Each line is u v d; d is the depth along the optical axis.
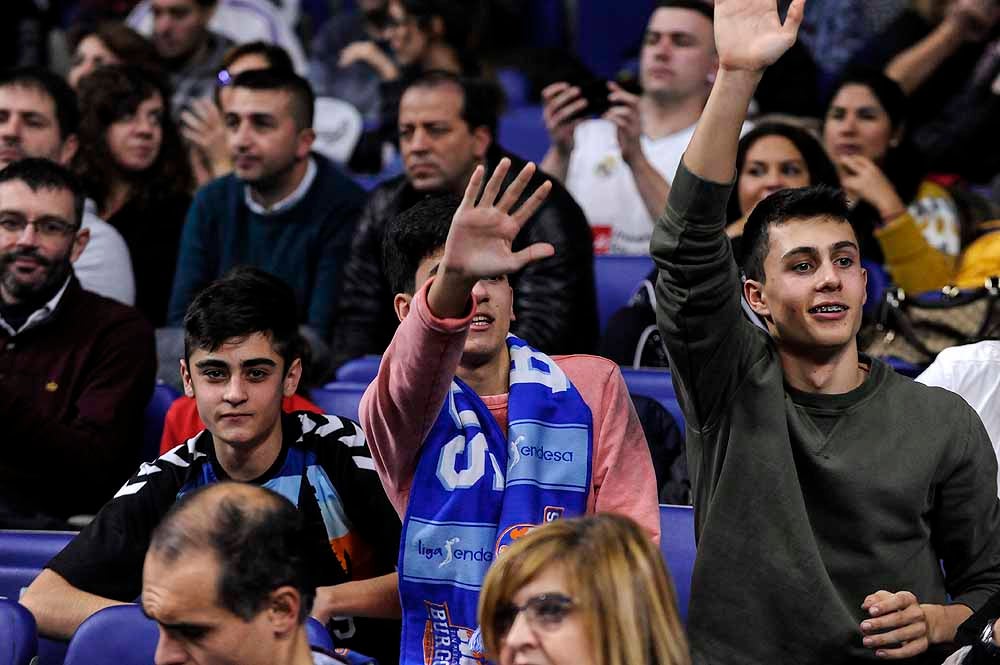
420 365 6.06
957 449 6.63
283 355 7.43
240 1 18.16
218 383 7.31
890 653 6.34
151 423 10.41
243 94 12.84
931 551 6.71
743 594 6.52
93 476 9.84
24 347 10.18
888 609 6.30
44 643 7.57
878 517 6.54
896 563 6.55
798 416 6.66
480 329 6.73
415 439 6.48
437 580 6.56
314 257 13.08
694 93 14.45
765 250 6.73
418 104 12.07
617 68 20.52
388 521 7.42
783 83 16.19
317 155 13.45
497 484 6.62
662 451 9.05
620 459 6.93
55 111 13.01
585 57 20.66
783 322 6.67
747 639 6.50
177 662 5.14
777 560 6.48
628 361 11.03
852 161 12.80
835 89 13.82
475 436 6.67
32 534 8.16
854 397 6.69
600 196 14.55
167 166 13.85
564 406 6.82
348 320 12.40
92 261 12.24
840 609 6.43
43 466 9.73
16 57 20.08
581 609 4.79
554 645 4.78
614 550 4.86
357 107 18.33
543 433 6.73
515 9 20.42
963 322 10.62
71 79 16.41
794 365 6.75
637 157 13.08
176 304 13.08
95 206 13.33
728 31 6.23
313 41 19.94
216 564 5.04
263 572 5.07
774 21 6.21
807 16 17.67
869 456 6.57
